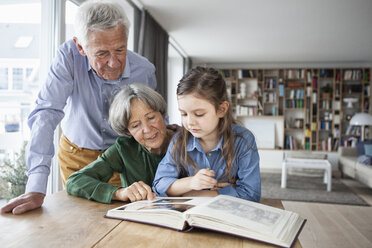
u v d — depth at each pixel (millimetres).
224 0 3596
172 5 3760
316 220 3221
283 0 3572
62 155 1621
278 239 676
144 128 1104
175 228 774
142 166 1249
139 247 677
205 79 955
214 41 5441
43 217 873
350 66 7148
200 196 1026
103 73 1257
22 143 2180
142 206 890
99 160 1231
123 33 1178
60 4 2268
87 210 942
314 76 7223
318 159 5488
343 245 2521
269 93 7395
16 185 2119
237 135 1101
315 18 4148
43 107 1266
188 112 962
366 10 3832
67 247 676
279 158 7055
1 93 2020
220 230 727
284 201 4047
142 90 1104
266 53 6375
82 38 1164
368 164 4734
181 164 1129
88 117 1504
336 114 7164
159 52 4438
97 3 1146
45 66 2279
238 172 1101
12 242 700
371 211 3604
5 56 2027
